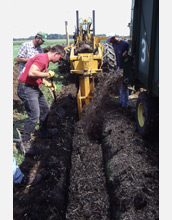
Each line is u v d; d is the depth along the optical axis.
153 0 2.37
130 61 3.69
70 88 6.48
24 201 2.37
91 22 6.80
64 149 3.60
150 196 2.30
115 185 2.63
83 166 3.54
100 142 4.18
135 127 3.73
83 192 3.01
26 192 2.51
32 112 3.11
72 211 2.71
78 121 4.87
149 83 2.68
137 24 3.17
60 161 3.24
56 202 2.51
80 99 4.71
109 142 3.47
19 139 3.34
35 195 2.48
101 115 4.38
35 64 2.89
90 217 2.63
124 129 3.69
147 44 2.73
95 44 6.56
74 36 7.77
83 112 4.80
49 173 2.87
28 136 3.16
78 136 4.38
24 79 2.98
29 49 3.77
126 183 2.52
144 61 2.90
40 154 3.26
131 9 3.43
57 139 3.80
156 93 2.51
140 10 3.04
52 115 4.66
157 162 2.81
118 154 3.10
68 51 6.80
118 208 2.34
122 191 2.46
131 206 2.24
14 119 4.27
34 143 3.55
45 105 3.53
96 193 2.98
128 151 3.08
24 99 3.06
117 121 3.99
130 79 3.77
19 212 2.23
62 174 3.00
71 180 3.24
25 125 3.16
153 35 2.47
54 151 3.45
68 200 2.86
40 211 2.30
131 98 5.36
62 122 4.48
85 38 6.88
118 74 4.61
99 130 4.30
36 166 2.96
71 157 3.78
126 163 2.84
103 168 3.43
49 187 2.66
